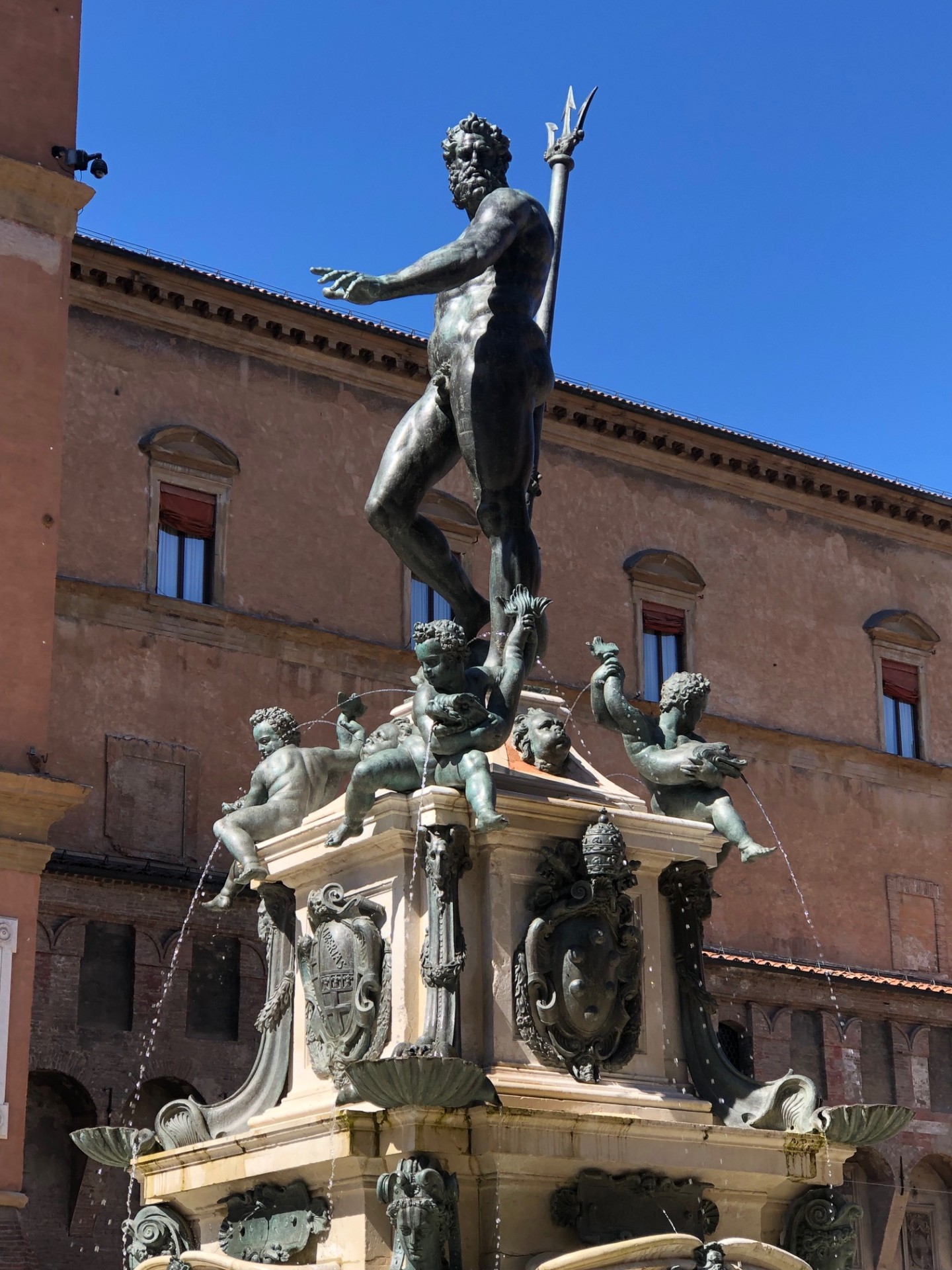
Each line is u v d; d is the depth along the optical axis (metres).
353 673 36.09
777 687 42.69
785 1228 8.15
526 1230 7.38
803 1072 38.00
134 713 33.38
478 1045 7.68
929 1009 40.09
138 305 35.47
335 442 37.25
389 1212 7.21
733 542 43.03
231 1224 7.98
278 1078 8.42
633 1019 8.05
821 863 41.97
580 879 7.93
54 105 30.17
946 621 46.06
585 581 40.41
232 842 8.49
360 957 7.96
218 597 34.97
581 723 38.91
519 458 8.88
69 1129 30.36
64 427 34.03
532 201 8.91
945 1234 39.12
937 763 44.47
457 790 7.84
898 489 45.44
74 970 30.47
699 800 8.50
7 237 29.02
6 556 27.81
